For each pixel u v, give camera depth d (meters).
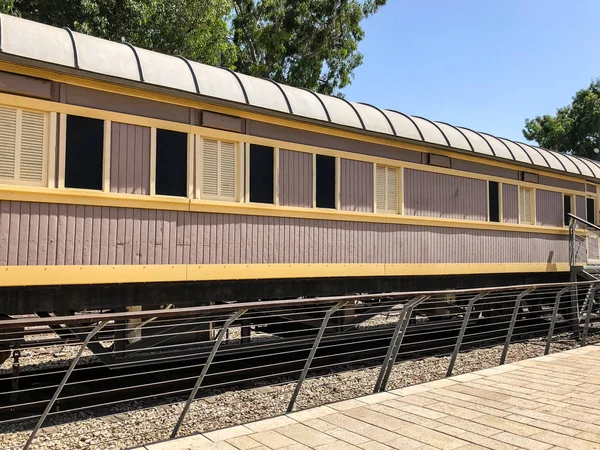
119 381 6.28
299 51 25.52
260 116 6.75
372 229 8.00
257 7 26.09
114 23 16.58
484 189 9.94
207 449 3.69
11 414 5.08
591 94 30.50
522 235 10.67
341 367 7.47
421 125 8.94
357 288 7.96
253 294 6.82
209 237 6.28
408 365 7.44
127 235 5.67
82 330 5.72
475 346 9.20
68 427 4.80
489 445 3.78
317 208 7.31
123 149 5.70
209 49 19.39
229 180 6.54
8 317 5.37
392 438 3.91
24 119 5.13
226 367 7.15
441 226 9.01
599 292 10.95
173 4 17.30
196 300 6.30
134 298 5.83
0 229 4.91
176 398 5.84
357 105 8.20
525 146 11.36
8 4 13.59
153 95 5.90
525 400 4.91
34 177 5.15
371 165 8.05
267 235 6.80
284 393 6.02
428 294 5.61
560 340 9.38
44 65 5.12
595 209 12.97
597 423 4.26
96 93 5.56
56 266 5.20
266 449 3.69
